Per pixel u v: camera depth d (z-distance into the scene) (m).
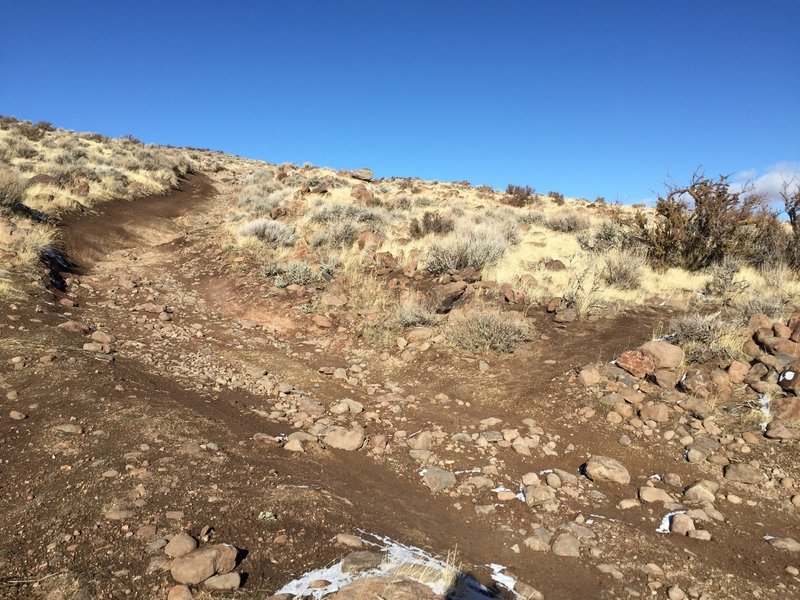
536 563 3.72
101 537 3.17
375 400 6.74
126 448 4.36
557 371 7.32
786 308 8.93
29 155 25.59
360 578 2.93
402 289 11.17
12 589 2.67
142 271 13.02
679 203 13.77
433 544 3.80
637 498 4.64
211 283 12.32
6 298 8.00
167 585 2.82
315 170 41.78
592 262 12.71
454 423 6.08
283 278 11.72
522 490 4.70
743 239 13.41
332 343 8.84
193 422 5.09
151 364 6.75
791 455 5.07
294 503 3.89
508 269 12.05
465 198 32.47
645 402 6.21
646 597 3.36
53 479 3.79
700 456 5.16
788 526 4.24
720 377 6.35
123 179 25.00
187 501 3.69
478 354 8.10
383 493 4.53
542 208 30.20
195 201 27.16
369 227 16.86
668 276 12.41
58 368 5.75
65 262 12.02
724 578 3.55
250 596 2.82
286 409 6.12
